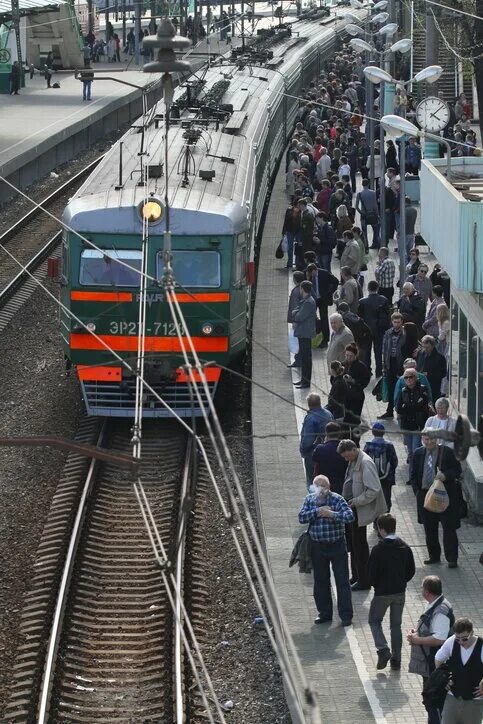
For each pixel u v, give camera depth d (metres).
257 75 104.88
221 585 44.91
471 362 50.91
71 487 52.94
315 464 45.03
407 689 36.38
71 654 40.09
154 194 58.97
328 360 57.22
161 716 36.56
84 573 45.72
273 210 99.19
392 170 93.31
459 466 43.75
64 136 131.25
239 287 59.50
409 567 37.47
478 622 40.19
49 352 73.06
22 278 86.38
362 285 72.75
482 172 57.97
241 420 61.88
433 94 109.62
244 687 38.03
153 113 75.06
